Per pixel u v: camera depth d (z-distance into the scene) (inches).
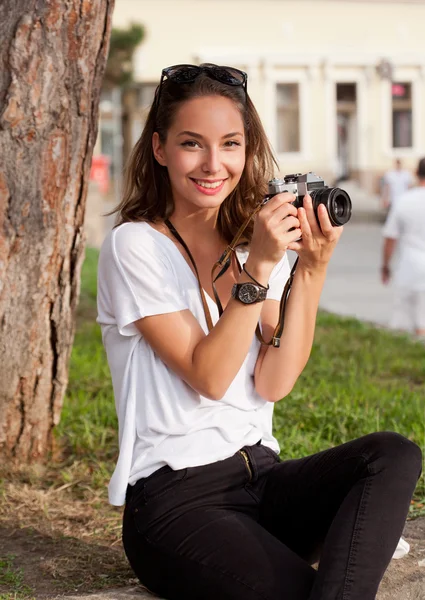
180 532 93.5
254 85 1137.4
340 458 95.7
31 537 128.3
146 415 97.4
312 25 1143.0
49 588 111.8
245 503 98.7
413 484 91.9
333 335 297.9
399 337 294.4
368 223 935.7
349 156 1213.1
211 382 94.4
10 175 137.1
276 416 183.2
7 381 145.9
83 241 148.6
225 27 1113.4
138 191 104.3
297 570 89.7
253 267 94.5
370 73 1174.3
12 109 134.6
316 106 1165.7
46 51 134.6
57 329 148.7
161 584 96.0
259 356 104.3
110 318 100.2
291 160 1170.0
